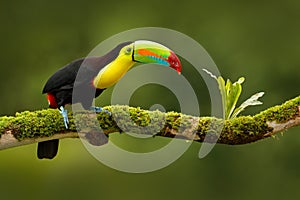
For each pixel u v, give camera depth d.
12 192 13.88
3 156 14.13
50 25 16.66
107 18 16.45
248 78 15.55
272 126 6.72
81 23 16.58
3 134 6.54
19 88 16.38
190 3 16.12
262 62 15.65
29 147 14.31
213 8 16.03
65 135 6.67
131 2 16.41
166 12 16.17
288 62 15.65
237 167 15.29
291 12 15.95
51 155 7.01
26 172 14.16
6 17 16.69
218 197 15.15
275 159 15.34
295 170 15.30
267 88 15.52
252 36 15.82
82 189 14.34
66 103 6.86
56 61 16.52
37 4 16.72
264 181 15.29
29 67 16.52
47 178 14.17
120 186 14.48
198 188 14.89
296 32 15.84
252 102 6.84
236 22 15.93
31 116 6.60
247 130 6.71
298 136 15.27
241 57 15.69
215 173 15.18
